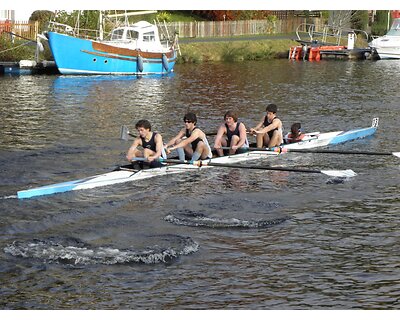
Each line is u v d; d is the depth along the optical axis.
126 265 11.77
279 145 19.67
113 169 18.00
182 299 10.66
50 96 31.17
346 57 56.22
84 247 12.47
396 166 18.83
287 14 67.56
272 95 33.03
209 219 14.12
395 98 32.16
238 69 45.91
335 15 64.12
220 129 18.55
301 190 16.36
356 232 13.47
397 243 12.88
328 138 21.75
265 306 10.47
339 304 10.55
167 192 16.00
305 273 11.56
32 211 14.45
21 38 43.56
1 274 11.31
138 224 13.77
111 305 10.45
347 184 16.89
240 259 12.09
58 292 10.80
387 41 54.94
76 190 15.99
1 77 38.50
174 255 12.19
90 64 39.72
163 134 22.91
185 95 32.62
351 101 31.08
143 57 41.03
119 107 28.55
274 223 13.91
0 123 24.14
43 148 20.20
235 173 17.84
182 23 57.72
